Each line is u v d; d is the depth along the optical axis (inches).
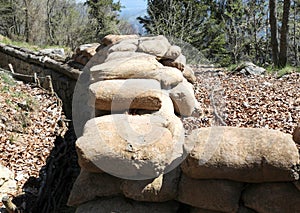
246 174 71.0
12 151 169.2
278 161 68.7
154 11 584.4
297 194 69.4
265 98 202.7
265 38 753.0
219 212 75.5
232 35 706.2
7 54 361.4
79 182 85.4
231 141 74.1
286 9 407.8
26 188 141.3
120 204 81.0
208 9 759.7
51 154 163.2
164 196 77.5
